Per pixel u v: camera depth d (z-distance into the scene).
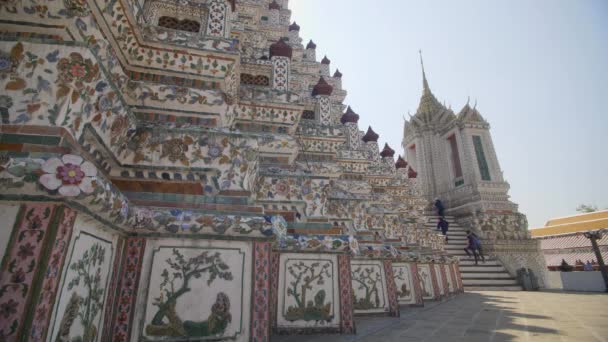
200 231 2.59
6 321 1.42
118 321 2.32
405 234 8.82
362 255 5.93
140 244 2.51
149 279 2.45
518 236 19.44
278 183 4.49
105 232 2.18
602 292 11.78
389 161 13.43
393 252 6.12
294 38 14.17
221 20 4.45
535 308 7.21
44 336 1.52
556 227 25.22
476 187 21.61
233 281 2.63
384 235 8.17
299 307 4.13
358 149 9.52
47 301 1.53
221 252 2.67
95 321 2.11
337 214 6.34
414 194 14.45
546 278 17.69
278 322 4.02
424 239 10.26
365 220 6.60
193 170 2.84
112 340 2.28
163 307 2.42
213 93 3.49
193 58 3.74
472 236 17.86
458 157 24.39
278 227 2.90
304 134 7.02
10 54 1.83
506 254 18.14
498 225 19.83
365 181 9.04
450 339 3.94
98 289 2.12
